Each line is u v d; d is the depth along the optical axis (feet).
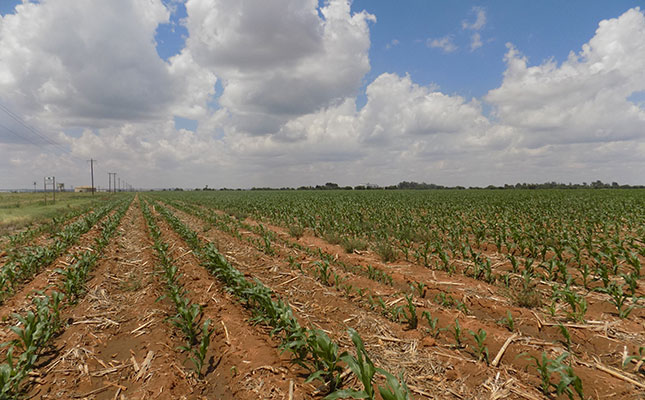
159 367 13.57
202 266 28.55
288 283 24.41
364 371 9.71
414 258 30.48
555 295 17.80
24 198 173.78
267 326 16.99
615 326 15.81
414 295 21.22
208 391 12.29
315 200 99.55
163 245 32.73
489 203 77.66
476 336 13.60
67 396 12.01
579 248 28.53
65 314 18.83
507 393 11.55
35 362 14.05
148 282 24.71
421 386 12.12
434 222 48.32
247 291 17.39
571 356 13.62
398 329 16.56
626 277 18.71
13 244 38.24
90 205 115.55
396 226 45.34
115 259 32.42
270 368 13.06
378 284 23.29
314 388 11.91
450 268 26.86
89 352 14.94
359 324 17.25
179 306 17.17
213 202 122.42
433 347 14.66
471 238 38.68
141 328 17.31
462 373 12.78
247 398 11.67
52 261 29.89
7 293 22.06
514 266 24.32
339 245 38.24
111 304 20.66
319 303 20.42
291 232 45.32
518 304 19.21
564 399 11.17
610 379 12.05
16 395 11.76
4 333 16.52
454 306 19.48
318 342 11.68
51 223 57.98
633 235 36.73
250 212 77.25
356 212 60.95
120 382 12.85
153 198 184.44
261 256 32.71
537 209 60.64
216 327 16.87
